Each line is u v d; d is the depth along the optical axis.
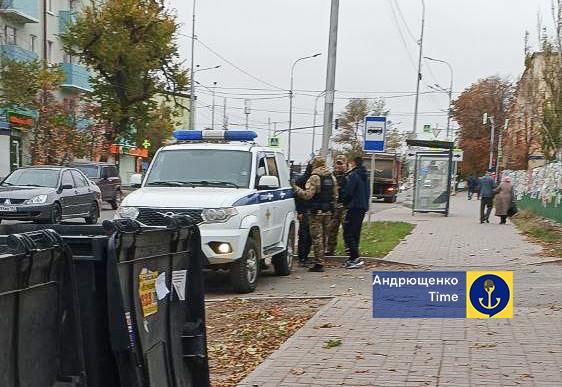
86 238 3.17
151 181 10.50
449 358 6.00
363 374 5.59
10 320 2.61
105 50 37.47
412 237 16.97
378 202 47.72
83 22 38.03
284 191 11.80
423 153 27.30
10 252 2.62
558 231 17.80
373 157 16.19
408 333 6.94
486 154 75.81
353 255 12.38
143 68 38.88
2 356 2.56
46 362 2.85
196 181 10.37
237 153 10.69
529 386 5.21
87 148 36.16
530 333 6.88
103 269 3.15
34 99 30.00
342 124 64.94
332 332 7.02
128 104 39.88
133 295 3.35
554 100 22.41
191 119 46.75
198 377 4.16
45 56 40.38
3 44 33.28
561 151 20.78
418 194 27.48
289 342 6.65
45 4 40.44
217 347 6.79
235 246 9.43
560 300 8.77
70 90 42.97
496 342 6.53
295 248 13.62
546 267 11.77
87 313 3.10
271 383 5.41
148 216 3.89
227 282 11.02
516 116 44.09
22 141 35.03
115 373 3.21
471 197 50.19
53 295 2.89
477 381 5.35
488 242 15.93
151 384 3.48
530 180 29.36
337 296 9.32
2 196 17.72
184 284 4.09
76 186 20.30
